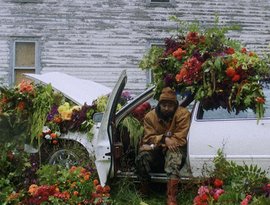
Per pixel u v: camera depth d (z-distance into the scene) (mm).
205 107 6602
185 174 6699
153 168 6926
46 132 7574
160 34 18312
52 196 6105
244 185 5879
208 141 6621
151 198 6973
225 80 6359
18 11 17734
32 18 17766
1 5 17703
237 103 6297
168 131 6770
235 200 5715
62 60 17766
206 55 6570
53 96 7891
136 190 6953
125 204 6629
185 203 6504
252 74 6344
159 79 6832
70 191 6320
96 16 18062
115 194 6938
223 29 6797
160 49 6941
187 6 18641
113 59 18000
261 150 6406
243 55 6375
